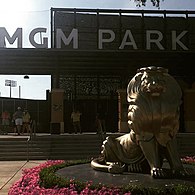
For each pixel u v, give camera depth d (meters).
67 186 5.54
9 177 10.29
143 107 6.05
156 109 5.97
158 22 26.67
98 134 19.09
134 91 6.35
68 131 26.78
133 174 6.14
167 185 5.23
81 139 17.58
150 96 6.10
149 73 6.15
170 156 6.05
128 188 5.08
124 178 5.81
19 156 15.40
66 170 7.09
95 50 19.91
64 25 25.27
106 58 21.36
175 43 21.69
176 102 6.15
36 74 26.34
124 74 25.47
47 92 29.86
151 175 5.85
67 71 25.31
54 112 22.66
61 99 22.80
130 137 6.48
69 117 26.98
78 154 15.91
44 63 22.69
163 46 22.78
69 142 17.16
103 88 27.59
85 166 7.66
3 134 23.55
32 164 13.41
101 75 27.45
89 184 5.42
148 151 6.00
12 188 6.65
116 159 6.74
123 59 21.75
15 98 29.55
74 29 21.34
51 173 6.55
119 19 23.73
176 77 26.09
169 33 26.52
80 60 21.88
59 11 22.91
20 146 16.25
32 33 20.17
